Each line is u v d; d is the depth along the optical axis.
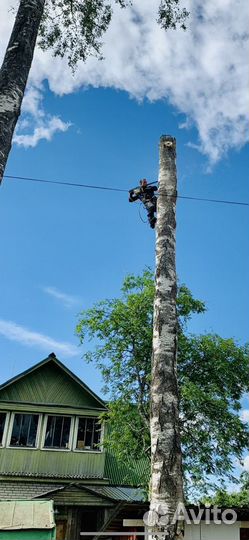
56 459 16.84
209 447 13.54
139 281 15.51
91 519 16.42
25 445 16.88
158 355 5.55
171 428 5.05
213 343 15.10
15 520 9.12
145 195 8.16
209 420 13.80
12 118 4.52
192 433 13.60
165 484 4.71
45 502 10.07
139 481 16.44
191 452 13.55
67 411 17.53
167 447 4.93
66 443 17.23
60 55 8.42
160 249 6.43
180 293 15.18
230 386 14.77
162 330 5.73
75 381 18.45
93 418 17.86
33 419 17.45
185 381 14.11
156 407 5.21
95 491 14.69
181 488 4.76
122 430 14.27
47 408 17.41
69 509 14.81
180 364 14.66
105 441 14.89
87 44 8.37
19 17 5.27
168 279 6.13
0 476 15.97
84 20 8.15
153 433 5.09
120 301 15.26
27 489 15.91
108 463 18.08
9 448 16.64
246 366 15.02
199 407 13.73
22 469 16.38
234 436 13.89
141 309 14.87
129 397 14.41
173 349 5.62
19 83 4.75
